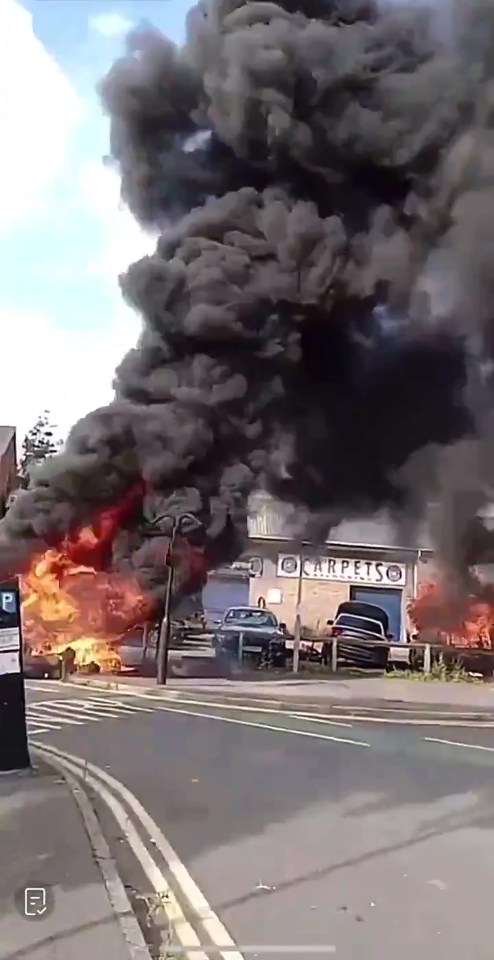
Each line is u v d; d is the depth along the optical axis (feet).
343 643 74.74
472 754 34.81
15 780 27.55
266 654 74.18
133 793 26.61
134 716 45.78
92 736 38.86
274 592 92.94
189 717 45.65
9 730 28.86
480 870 18.97
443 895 17.26
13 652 29.12
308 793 27.09
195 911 16.15
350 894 17.28
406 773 30.60
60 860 18.67
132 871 18.57
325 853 20.27
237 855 19.98
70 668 66.03
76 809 23.61
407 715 47.85
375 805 25.45
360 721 45.39
